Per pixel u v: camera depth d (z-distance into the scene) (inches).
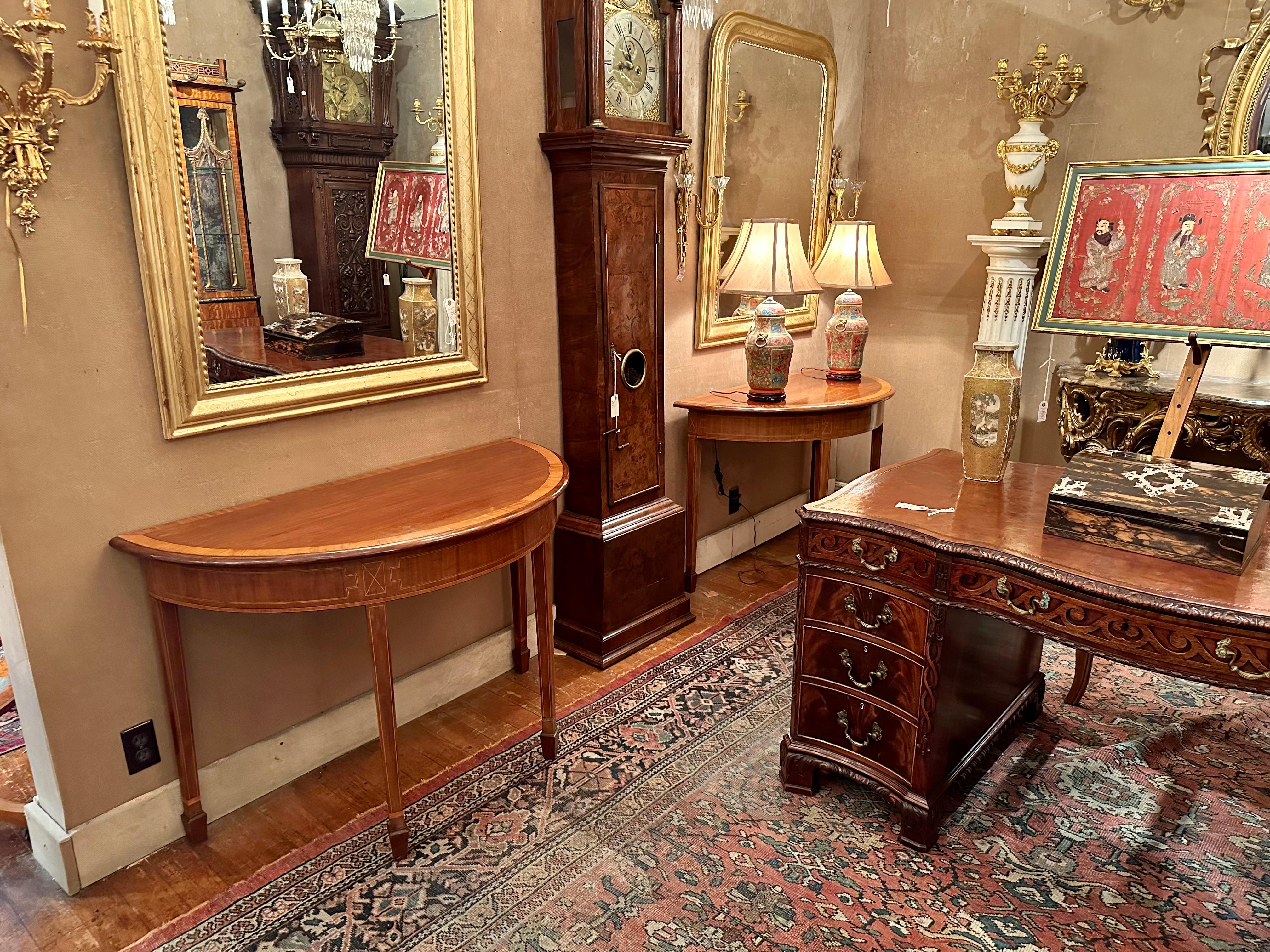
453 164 86.3
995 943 64.0
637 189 100.0
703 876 70.9
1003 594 65.0
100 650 68.4
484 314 92.4
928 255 149.3
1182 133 121.2
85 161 61.5
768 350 117.2
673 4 101.1
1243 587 57.5
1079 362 134.7
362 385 81.7
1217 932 65.2
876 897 68.6
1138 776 84.7
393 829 72.3
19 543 62.4
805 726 81.0
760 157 130.2
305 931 65.4
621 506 106.8
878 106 150.1
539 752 88.4
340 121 75.8
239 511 73.2
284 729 83.9
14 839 76.2
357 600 66.2
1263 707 97.7
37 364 61.4
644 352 105.6
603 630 106.3
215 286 69.8
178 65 64.6
